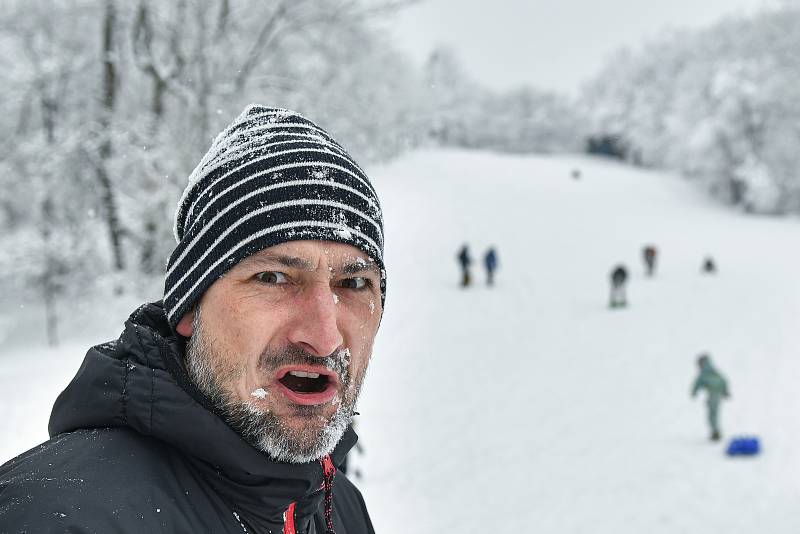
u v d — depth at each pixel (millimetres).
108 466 810
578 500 8508
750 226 40469
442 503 8492
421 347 17312
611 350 16766
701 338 17500
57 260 19781
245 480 905
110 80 18375
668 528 7605
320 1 17672
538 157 79312
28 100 20609
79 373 916
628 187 53344
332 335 912
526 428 11664
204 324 958
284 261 927
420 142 72375
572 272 26094
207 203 990
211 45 16047
